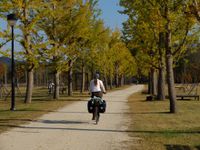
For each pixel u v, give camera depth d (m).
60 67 35.47
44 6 28.92
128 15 29.78
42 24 33.47
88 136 13.83
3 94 52.62
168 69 22.72
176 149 11.49
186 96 36.19
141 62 35.62
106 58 62.34
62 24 34.34
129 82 130.75
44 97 43.97
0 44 27.00
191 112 23.22
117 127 16.25
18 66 30.80
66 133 14.56
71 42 35.94
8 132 14.75
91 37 38.22
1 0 26.88
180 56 32.25
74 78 73.06
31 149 11.39
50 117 20.05
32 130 15.31
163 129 15.63
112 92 57.12
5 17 27.08
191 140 12.99
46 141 12.74
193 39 27.30
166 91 54.53
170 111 22.88
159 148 11.57
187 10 15.02
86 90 64.94
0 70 81.12
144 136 13.82
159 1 20.27
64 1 33.38
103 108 17.38
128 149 11.45
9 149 11.39
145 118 19.80
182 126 16.66
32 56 28.95
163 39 30.62
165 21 20.62
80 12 34.91
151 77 48.34
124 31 34.69
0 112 22.52
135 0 22.44
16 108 25.41
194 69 88.69
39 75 115.06
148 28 29.36
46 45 29.41
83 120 18.75
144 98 39.59
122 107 27.36
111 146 11.91
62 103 31.00
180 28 23.00
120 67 77.06
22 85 102.50
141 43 33.12
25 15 27.64
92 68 57.84
